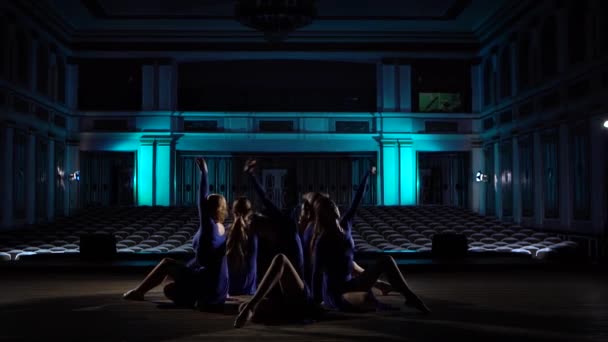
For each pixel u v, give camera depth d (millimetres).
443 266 8711
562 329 4566
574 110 15602
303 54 22812
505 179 20656
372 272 5176
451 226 16453
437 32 22781
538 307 5582
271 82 24547
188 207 20219
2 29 16688
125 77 23328
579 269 8844
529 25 18406
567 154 16141
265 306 4824
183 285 5453
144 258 9500
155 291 6652
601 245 13656
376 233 15359
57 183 21359
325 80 24562
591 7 14539
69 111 22297
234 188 23281
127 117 22516
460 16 21094
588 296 6305
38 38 19422
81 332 4477
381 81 22969
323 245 5176
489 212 22188
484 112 22500
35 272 8430
